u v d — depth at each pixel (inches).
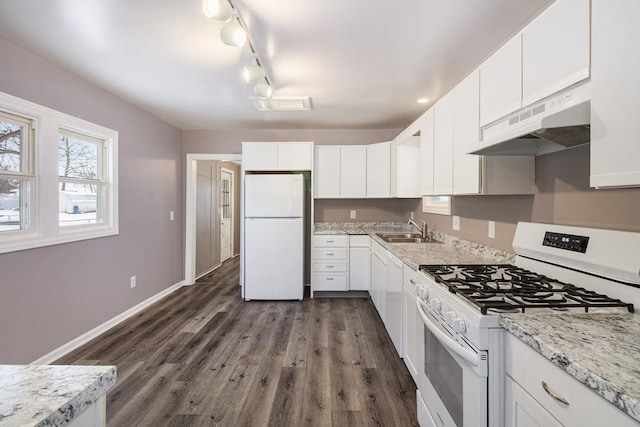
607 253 44.8
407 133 121.6
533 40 47.3
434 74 99.5
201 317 127.8
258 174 163.8
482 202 87.6
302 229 151.1
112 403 72.7
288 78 102.6
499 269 65.1
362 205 177.6
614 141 33.1
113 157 117.6
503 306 41.4
